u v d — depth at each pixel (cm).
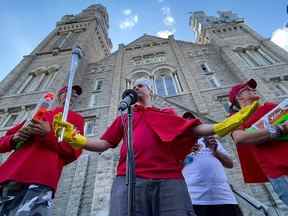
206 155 516
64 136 313
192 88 1556
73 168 1104
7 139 354
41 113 373
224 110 1338
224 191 469
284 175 317
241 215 462
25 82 1891
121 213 264
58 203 944
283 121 335
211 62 1894
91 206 907
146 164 289
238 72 1602
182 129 290
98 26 3002
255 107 258
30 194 304
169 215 253
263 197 841
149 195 271
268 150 341
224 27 2359
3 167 331
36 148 342
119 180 302
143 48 2208
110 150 1081
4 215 300
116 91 1616
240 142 339
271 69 1611
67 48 2273
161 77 1828
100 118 1421
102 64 2077
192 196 464
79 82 1789
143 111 344
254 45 1964
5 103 1617
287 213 764
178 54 2003
